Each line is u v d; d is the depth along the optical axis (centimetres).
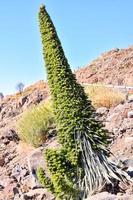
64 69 930
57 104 934
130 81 3731
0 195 1160
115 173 916
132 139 1234
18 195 1116
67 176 901
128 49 4678
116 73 4078
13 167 1467
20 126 1777
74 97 924
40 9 942
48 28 938
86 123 920
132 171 955
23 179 1245
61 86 927
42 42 946
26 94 3706
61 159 900
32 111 1875
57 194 881
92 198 796
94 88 2000
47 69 943
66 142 923
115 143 1267
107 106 1727
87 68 4584
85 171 903
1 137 1831
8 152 1666
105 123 1457
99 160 910
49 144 1464
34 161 1224
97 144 918
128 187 888
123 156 1144
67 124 920
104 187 890
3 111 3428
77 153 908
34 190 1102
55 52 932
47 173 1175
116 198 775
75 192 883
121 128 1341
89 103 934
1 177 1377
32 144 1633
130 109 1493
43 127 1652
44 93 3284
